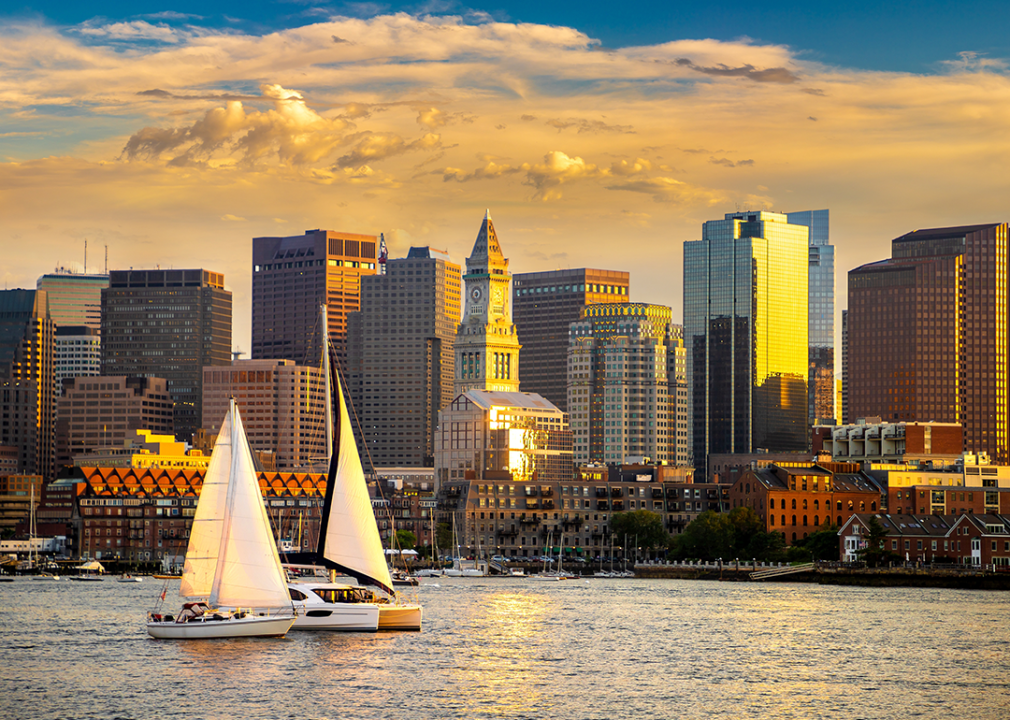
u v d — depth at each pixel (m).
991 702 170.00
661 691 174.75
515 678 182.00
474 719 155.62
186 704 160.88
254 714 156.50
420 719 155.25
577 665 195.62
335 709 159.12
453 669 186.50
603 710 161.75
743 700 169.38
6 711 157.38
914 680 186.00
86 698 164.00
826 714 162.00
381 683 174.25
